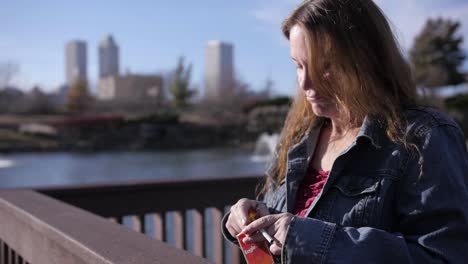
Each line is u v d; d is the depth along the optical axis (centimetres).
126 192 255
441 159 106
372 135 117
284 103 5228
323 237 105
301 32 123
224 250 268
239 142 4900
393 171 112
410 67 124
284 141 151
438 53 4153
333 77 121
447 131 111
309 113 147
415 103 122
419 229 106
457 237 101
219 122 5538
